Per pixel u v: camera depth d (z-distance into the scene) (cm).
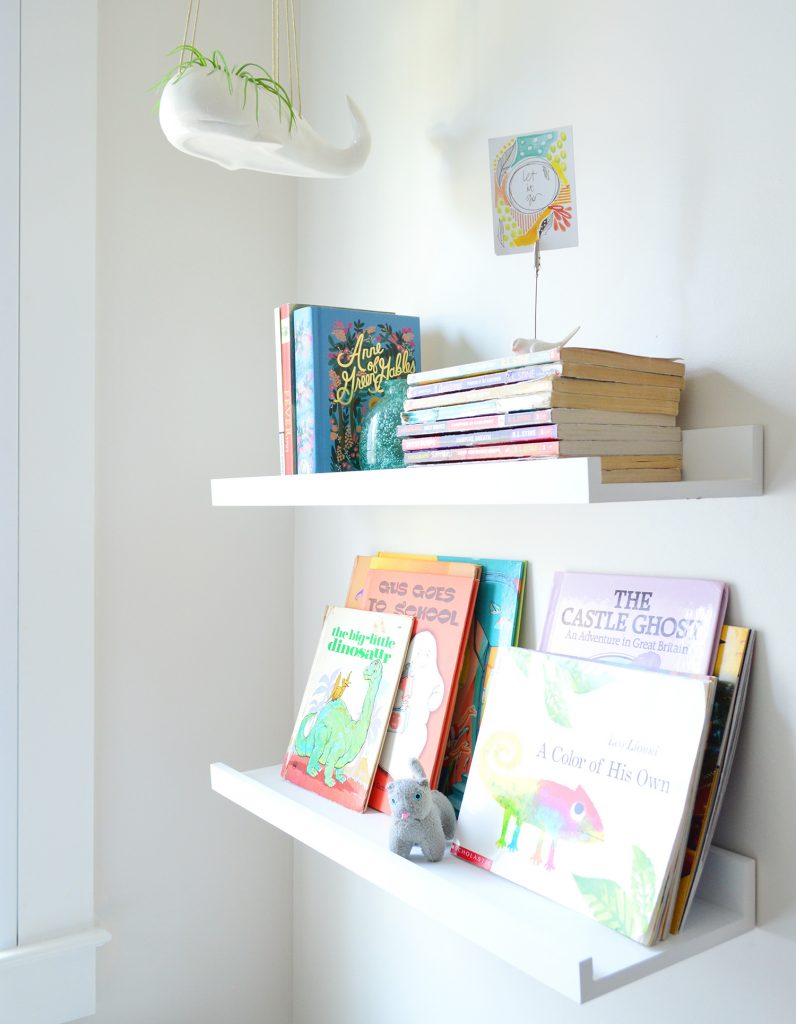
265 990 146
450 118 116
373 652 114
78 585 126
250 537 144
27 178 122
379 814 104
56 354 124
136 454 133
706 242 86
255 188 143
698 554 86
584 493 68
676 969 88
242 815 143
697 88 86
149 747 134
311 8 142
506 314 108
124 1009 132
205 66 99
